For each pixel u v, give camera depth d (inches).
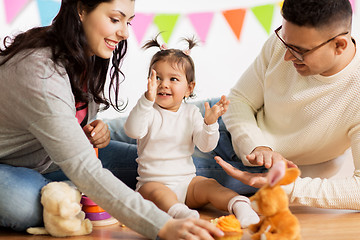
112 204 43.6
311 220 56.2
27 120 47.1
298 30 51.6
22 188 49.1
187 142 63.0
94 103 59.5
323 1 50.3
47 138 45.8
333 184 57.1
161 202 55.3
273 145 65.5
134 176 71.7
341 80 58.1
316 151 65.4
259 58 68.7
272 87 64.7
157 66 62.7
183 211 52.8
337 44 53.1
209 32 117.2
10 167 51.5
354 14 105.3
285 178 39.1
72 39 49.3
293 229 38.5
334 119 60.4
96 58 57.5
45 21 92.3
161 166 61.1
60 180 63.1
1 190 48.6
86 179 44.5
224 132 76.4
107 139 60.2
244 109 68.3
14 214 48.9
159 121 62.2
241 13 101.1
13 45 50.7
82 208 54.9
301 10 50.6
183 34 115.7
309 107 61.1
